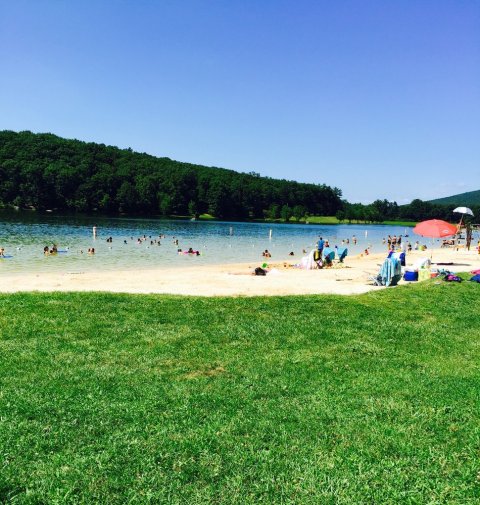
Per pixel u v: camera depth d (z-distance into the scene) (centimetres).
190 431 546
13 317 1036
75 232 6075
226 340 942
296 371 773
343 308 1255
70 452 496
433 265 2914
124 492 430
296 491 434
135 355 832
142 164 14850
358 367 803
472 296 1505
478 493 430
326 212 18238
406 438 537
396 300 1390
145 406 615
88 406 610
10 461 475
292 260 3841
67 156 13238
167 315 1115
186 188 13875
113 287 1697
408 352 903
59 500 415
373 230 12469
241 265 3164
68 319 1041
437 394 675
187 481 451
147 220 11038
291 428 560
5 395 636
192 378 729
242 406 624
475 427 563
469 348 943
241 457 490
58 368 754
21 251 3634
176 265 3152
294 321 1106
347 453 502
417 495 427
